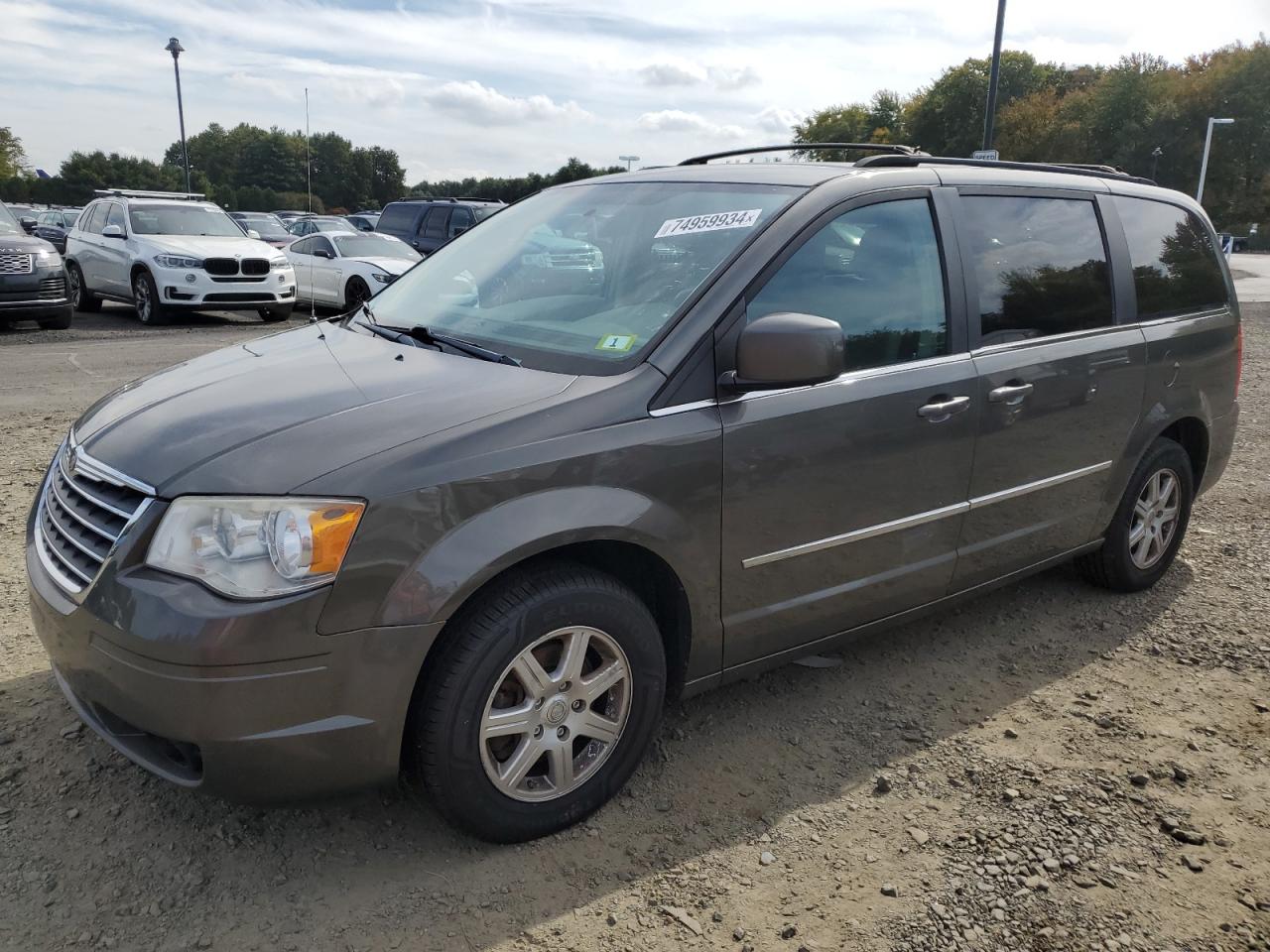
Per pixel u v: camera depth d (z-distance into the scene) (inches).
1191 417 173.5
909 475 126.3
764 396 112.0
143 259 519.5
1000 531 142.7
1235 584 181.6
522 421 97.3
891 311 125.6
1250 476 257.3
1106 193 161.0
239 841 101.7
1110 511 162.6
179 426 99.3
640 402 103.6
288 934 89.5
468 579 90.8
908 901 96.2
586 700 103.1
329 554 86.2
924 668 146.0
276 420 97.8
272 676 85.5
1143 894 98.0
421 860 100.1
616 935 90.9
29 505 197.5
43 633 97.8
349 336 132.0
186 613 84.2
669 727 127.5
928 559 133.4
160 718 86.2
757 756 121.4
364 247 592.7
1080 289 151.9
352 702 88.9
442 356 116.6
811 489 116.3
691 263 116.6
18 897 92.4
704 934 91.4
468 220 650.8
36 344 438.0
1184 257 174.9
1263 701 138.0
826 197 121.3
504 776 99.0
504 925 91.7
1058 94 3038.9
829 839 105.7
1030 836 106.7
